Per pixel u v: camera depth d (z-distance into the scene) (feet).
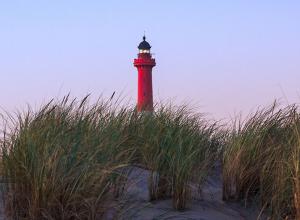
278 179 19.26
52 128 18.45
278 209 19.04
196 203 20.16
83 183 16.26
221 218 19.08
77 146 17.42
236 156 21.49
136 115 25.50
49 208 15.92
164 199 20.11
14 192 16.48
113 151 19.34
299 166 18.17
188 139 22.41
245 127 22.82
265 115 23.29
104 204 16.76
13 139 17.53
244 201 21.04
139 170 21.63
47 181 15.92
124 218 17.29
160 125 23.86
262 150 21.61
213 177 23.52
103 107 23.22
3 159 17.04
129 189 19.89
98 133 19.66
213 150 25.17
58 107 20.61
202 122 26.61
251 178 21.25
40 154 16.72
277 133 22.81
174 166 19.85
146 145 22.11
